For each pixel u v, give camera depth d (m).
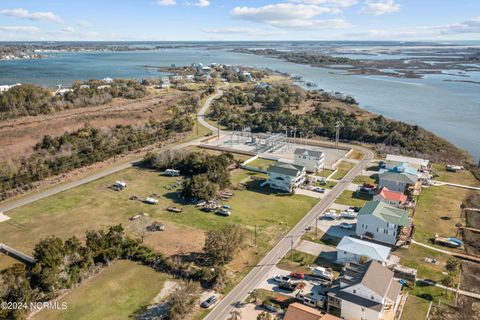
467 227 73.81
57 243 58.84
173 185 95.06
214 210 80.75
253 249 65.88
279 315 49.31
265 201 85.75
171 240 68.44
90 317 49.69
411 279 56.69
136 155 119.56
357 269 52.88
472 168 108.50
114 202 85.38
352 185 94.50
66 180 99.19
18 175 95.88
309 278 57.38
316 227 73.56
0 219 77.50
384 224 67.06
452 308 50.97
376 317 46.81
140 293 54.56
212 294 54.03
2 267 60.84
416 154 119.38
